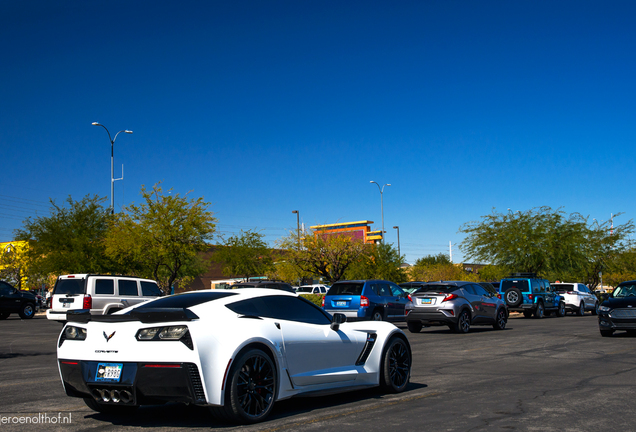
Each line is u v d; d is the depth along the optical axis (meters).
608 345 13.70
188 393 5.21
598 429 5.35
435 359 11.27
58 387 8.09
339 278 35.62
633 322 15.20
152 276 35.59
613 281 49.00
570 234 36.19
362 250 35.03
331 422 5.68
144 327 5.42
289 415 6.03
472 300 18.58
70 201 34.94
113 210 32.47
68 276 18.69
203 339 5.30
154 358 5.27
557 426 5.46
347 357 6.85
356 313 18.70
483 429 5.35
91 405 6.16
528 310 27.92
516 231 36.78
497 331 18.95
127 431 5.39
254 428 5.43
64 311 18.45
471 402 6.72
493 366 10.12
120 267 34.47
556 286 31.52
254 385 5.66
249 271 50.03
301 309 6.69
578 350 12.69
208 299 6.04
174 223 29.20
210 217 29.75
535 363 10.50
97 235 34.22
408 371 7.64
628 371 9.31
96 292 18.47
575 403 6.60
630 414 6.00
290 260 36.06
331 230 36.78
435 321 17.97
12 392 7.68
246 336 5.62
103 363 5.53
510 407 6.39
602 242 41.03
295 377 6.13
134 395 5.32
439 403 6.67
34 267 34.50
